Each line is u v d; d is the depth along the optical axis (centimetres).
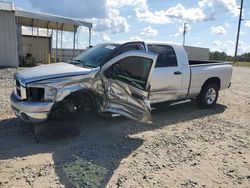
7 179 358
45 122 498
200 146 502
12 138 493
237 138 554
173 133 565
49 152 443
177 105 811
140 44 618
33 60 1994
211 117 700
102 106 513
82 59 575
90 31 1814
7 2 1556
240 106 838
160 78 634
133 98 531
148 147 484
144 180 371
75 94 501
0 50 1549
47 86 464
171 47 676
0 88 916
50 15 1639
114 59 511
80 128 545
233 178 391
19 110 480
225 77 805
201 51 3575
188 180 378
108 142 497
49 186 344
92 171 386
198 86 733
